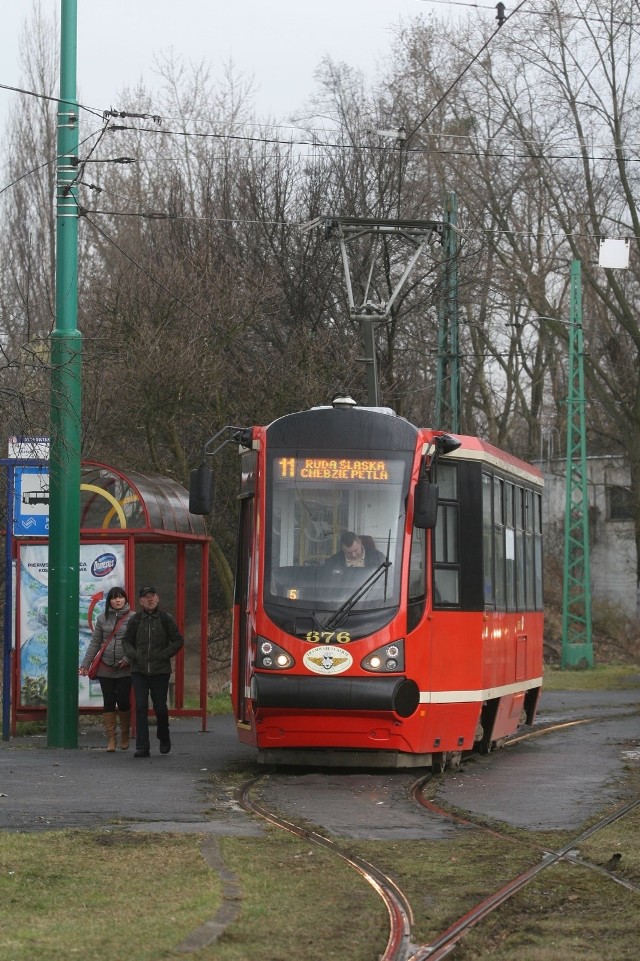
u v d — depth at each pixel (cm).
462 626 1966
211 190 4581
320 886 1078
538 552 2581
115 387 3334
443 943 930
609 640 6875
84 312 3659
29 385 2559
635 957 904
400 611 1847
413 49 5497
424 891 1089
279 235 4388
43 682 2414
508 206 5812
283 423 1938
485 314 6153
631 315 5888
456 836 1343
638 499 6350
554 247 5975
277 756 1873
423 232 3378
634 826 1431
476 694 1988
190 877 1080
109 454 3434
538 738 2608
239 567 2030
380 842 1295
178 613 2622
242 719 1969
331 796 1639
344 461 1909
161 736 2120
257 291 3666
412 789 1722
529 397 7550
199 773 1853
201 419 3597
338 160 4631
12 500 2362
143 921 930
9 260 5034
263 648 1839
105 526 2467
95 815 1418
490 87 5581
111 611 2194
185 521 2567
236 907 987
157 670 2094
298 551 1880
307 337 3762
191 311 3472
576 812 1535
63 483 2231
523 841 1322
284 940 912
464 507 2019
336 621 1836
